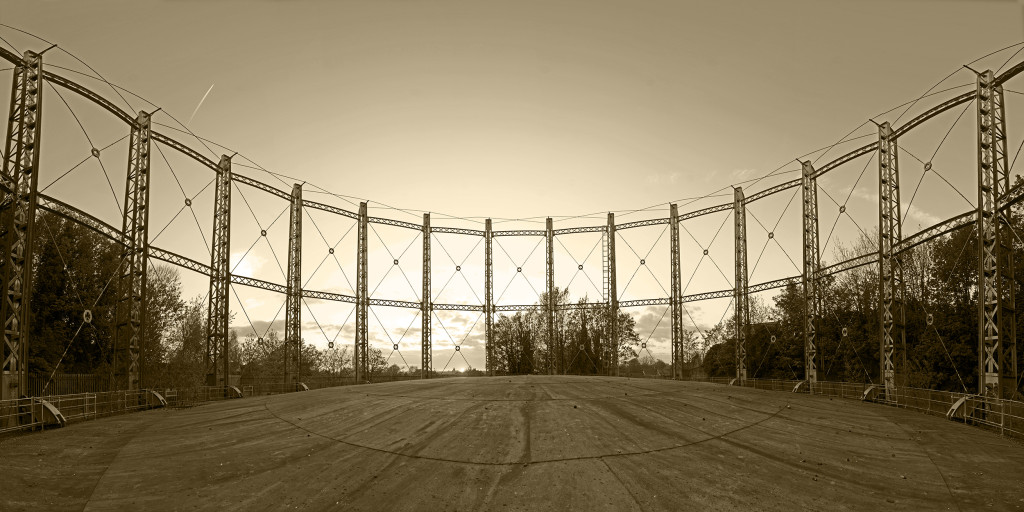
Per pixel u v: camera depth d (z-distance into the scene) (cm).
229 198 3500
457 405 2067
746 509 1226
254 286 3703
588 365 5153
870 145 3216
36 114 2183
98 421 2248
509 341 5319
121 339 2878
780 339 4769
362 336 4288
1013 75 2344
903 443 1747
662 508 1228
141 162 2861
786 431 1845
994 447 1725
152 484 1402
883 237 3055
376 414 2012
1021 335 2980
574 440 1642
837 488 1354
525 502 1260
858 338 4325
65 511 1235
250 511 1237
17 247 2116
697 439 1700
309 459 1573
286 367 3844
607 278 4688
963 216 2536
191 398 3061
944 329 3534
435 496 1299
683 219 4459
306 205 4097
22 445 1733
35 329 3362
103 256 3822
